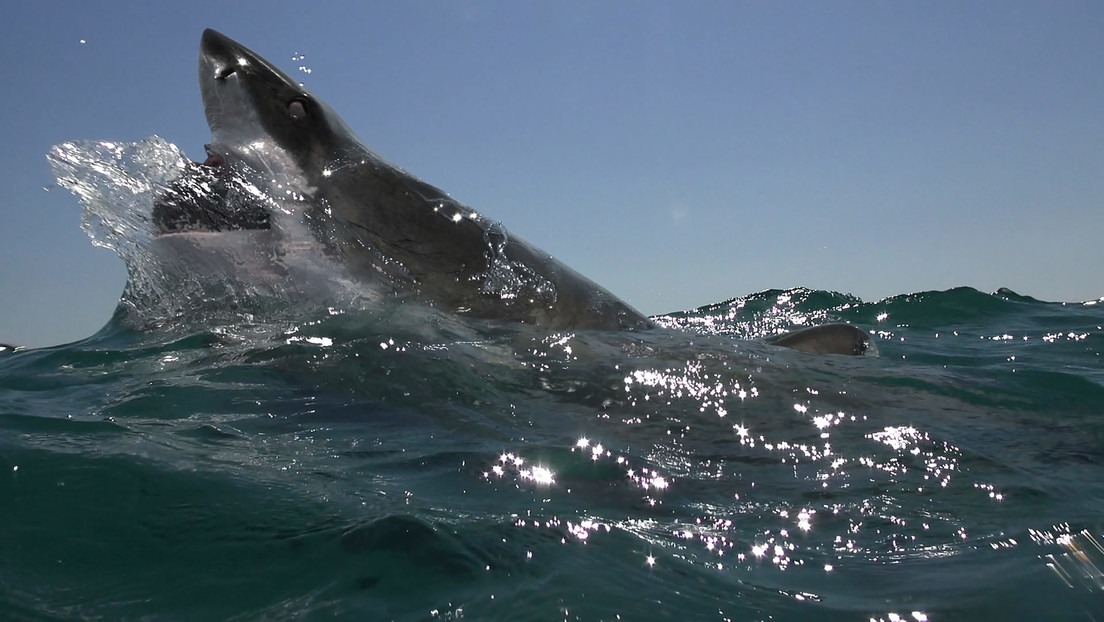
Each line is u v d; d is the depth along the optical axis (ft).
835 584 8.26
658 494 10.48
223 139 16.47
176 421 12.17
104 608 7.48
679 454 11.84
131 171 15.97
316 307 15.96
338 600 7.63
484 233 16.71
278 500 9.62
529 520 9.37
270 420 12.44
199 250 15.76
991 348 26.48
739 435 12.50
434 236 16.33
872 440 12.43
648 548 8.87
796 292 44.34
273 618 7.37
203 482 9.97
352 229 16.16
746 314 39.55
